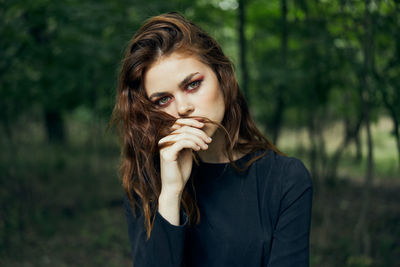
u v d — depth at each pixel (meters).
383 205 5.13
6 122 4.61
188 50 0.83
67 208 4.62
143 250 0.87
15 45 3.63
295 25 3.89
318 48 3.74
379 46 3.11
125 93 0.90
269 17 4.97
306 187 0.91
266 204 0.93
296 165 0.94
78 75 3.94
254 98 4.96
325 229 3.72
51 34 3.90
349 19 3.10
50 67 3.96
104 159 6.48
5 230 3.72
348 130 5.81
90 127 7.12
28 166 5.98
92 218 4.44
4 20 3.51
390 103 2.85
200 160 0.98
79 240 3.77
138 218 0.94
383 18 2.75
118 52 3.66
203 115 0.86
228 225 0.93
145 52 0.84
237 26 5.32
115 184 5.95
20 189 4.38
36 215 4.15
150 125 0.87
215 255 0.93
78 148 8.12
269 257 0.91
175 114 0.88
